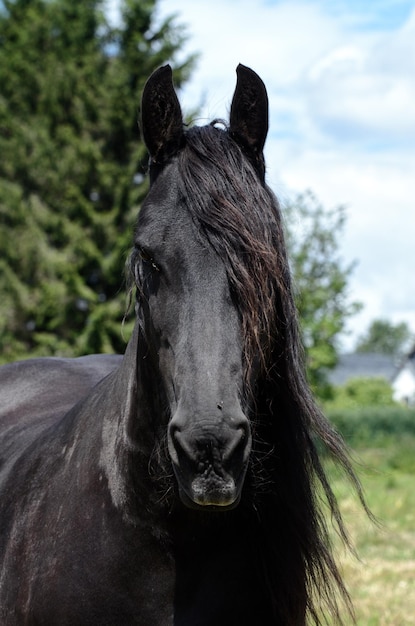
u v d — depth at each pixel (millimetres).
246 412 3381
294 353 3641
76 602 3863
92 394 4641
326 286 34312
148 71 35406
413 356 96875
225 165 3551
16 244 33938
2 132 37031
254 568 3799
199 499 3168
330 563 3879
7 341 33281
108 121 34594
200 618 3715
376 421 38812
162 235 3520
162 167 3752
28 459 4711
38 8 39469
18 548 4305
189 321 3391
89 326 30594
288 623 3814
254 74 3760
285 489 3793
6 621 4246
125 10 35844
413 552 12258
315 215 33906
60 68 36125
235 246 3416
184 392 3295
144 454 3820
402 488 20359
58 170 34219
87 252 32375
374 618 8375
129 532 3814
